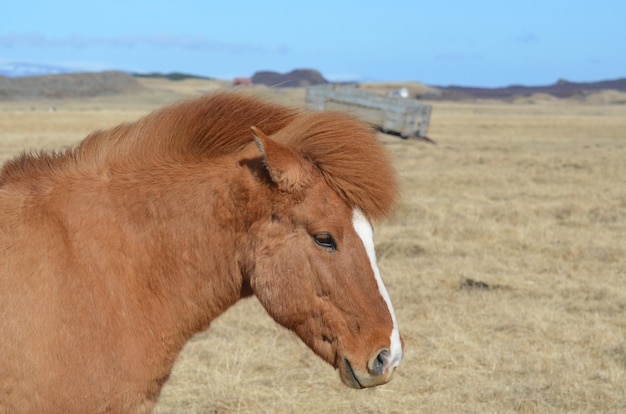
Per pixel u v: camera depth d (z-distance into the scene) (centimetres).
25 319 327
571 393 592
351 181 345
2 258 334
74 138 2955
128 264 349
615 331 736
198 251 356
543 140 3472
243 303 827
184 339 366
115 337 340
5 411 329
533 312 786
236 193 352
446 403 575
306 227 344
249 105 375
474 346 691
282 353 684
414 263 989
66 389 331
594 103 13362
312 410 571
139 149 369
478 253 1051
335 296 344
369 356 341
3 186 360
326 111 363
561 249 1072
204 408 573
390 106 2925
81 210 350
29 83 13175
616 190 1675
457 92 15125
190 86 15888
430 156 2441
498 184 1769
